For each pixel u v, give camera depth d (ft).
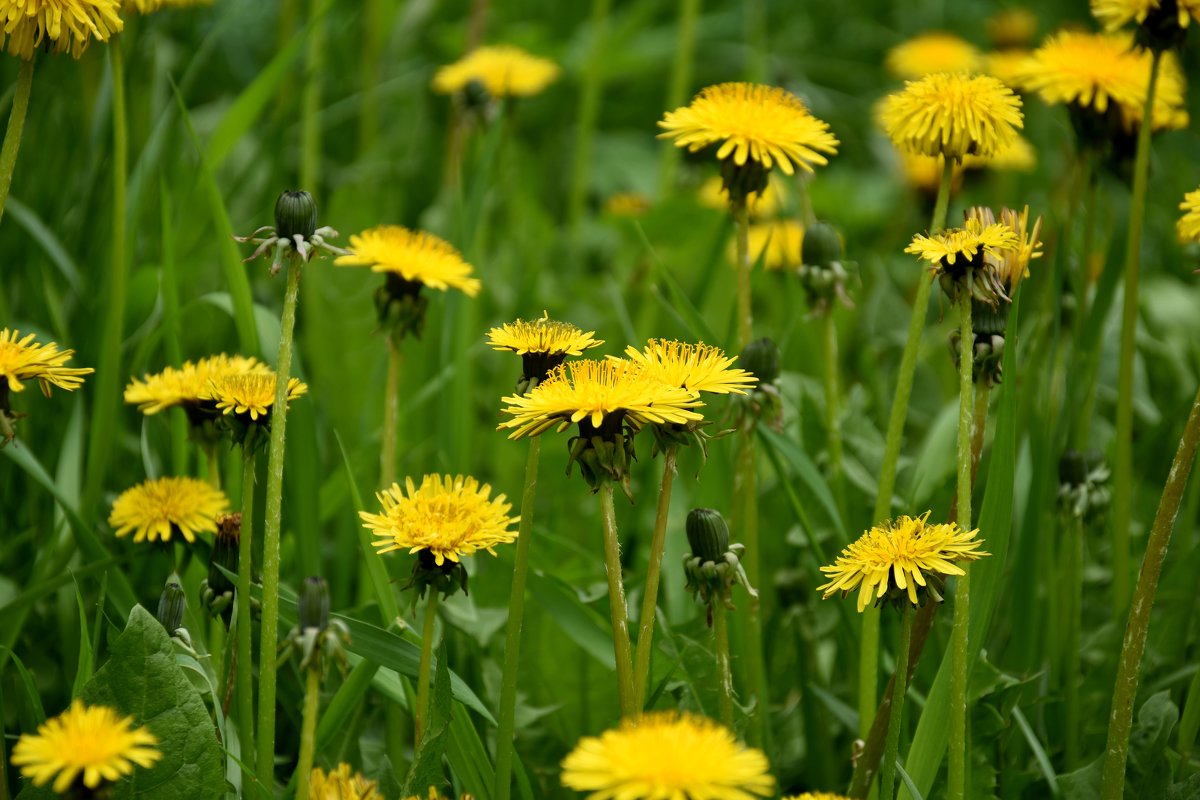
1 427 3.42
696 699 3.58
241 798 3.49
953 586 3.64
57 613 3.75
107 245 4.01
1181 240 3.55
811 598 3.76
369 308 4.16
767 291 4.35
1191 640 3.79
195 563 3.71
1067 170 4.30
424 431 4.09
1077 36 3.83
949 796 3.45
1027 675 3.68
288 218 3.43
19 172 4.11
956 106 3.54
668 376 3.41
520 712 3.68
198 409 3.57
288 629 3.65
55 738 3.26
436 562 3.41
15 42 3.45
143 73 4.30
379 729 3.73
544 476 4.08
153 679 3.43
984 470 3.81
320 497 3.78
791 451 3.64
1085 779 3.59
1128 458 3.74
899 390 3.61
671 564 3.77
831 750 3.70
